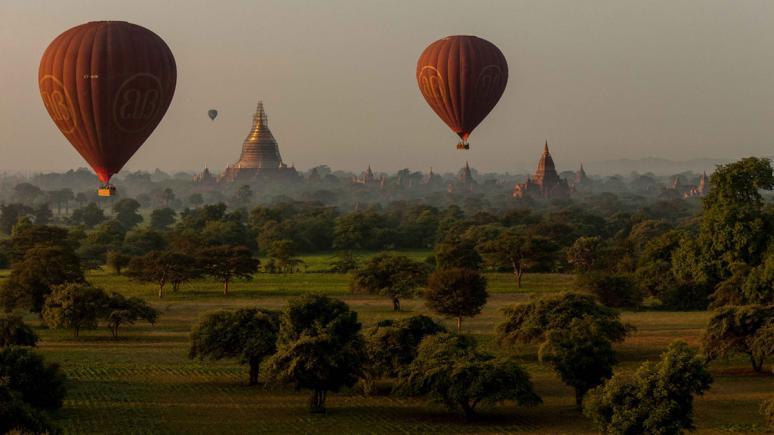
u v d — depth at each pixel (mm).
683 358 46406
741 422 52281
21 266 92312
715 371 67312
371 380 58969
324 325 55688
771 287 81250
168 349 76625
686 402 45812
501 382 52344
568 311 69438
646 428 45219
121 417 53562
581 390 55594
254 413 55125
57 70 58969
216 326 63062
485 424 52719
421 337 60625
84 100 58969
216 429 51281
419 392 54000
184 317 94562
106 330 87125
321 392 56844
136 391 60625
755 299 82000
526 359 71375
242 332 62469
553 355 55688
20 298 89438
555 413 55312
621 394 46375
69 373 66125
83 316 81500
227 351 62750
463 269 83750
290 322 56156
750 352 65000
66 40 59406
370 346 60094
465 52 75500
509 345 71188
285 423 52844
